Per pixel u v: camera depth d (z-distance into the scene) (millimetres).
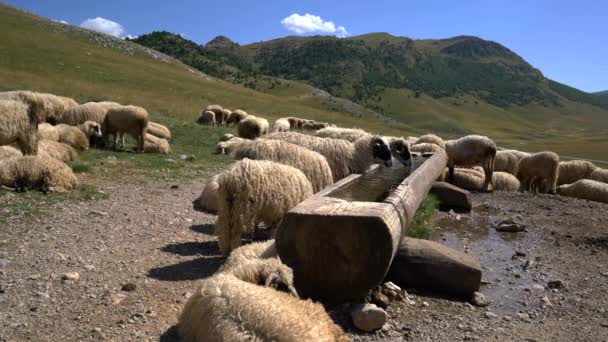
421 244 5828
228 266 4871
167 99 40469
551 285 5961
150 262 5898
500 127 176625
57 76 38250
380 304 4910
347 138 10586
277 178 5836
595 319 5008
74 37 62281
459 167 15531
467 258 5762
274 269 4285
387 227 4387
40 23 62375
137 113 14391
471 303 5371
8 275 5152
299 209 4660
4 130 9445
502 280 6168
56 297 4754
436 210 10172
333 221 4480
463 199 10711
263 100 63781
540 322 4914
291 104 70188
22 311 4422
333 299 4730
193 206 8938
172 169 12375
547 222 9742
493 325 4773
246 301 3494
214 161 14352
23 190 8430
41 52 46969
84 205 8133
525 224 9477
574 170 17016
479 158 13312
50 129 12648
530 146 79938
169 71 62188
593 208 11469
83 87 34469
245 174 5684
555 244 8031
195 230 7449
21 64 39500
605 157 52875
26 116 9789
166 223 7668
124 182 10320
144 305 4699
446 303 5285
